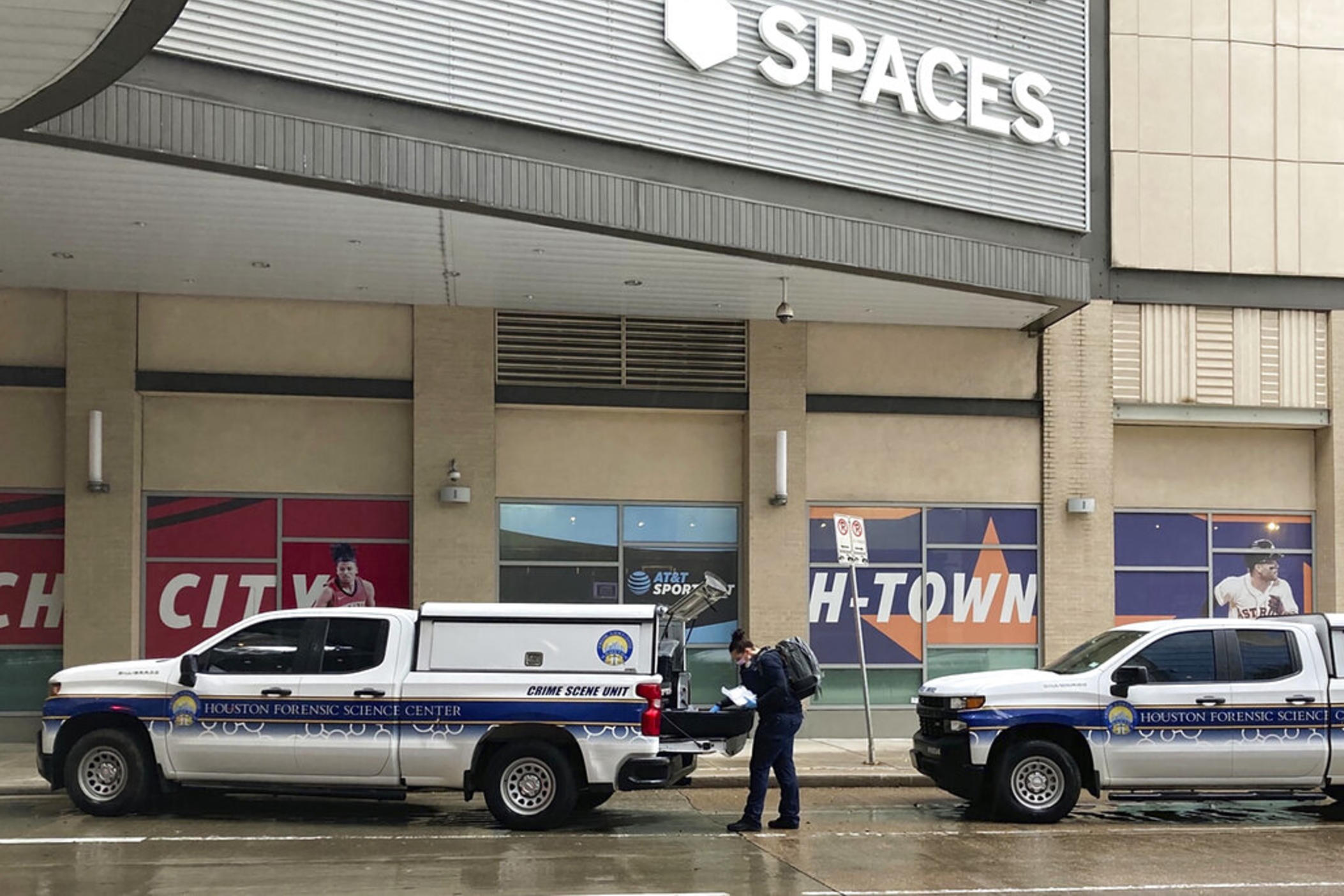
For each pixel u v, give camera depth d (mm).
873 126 18125
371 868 10906
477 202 14883
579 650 13086
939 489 21250
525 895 9898
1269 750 13750
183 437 19328
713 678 20484
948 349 21391
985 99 19062
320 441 19656
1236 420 21984
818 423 21016
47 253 16844
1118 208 21828
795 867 11125
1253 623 14156
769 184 17297
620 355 20281
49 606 18906
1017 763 13734
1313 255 22281
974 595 21250
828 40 17672
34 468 18953
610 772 12875
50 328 18844
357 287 18641
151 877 10477
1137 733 13758
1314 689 13859
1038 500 21500
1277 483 22328
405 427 19828
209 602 19281
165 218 15336
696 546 20594
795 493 20516
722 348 20609
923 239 18250
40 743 13414
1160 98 22078
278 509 19484
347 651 13234
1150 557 22125
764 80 17219
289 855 11492
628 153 16172
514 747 12953
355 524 19656
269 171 13625
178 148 13117
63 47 10359
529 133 15453
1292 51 22469
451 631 13195
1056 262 19406
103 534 18594
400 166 14391
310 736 13031
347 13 14180
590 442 20391
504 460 20109
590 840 12367
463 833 12703
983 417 21406
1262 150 22281
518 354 19969
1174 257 21906
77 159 13281
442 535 19453
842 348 21062
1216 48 22250
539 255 17047
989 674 14438
